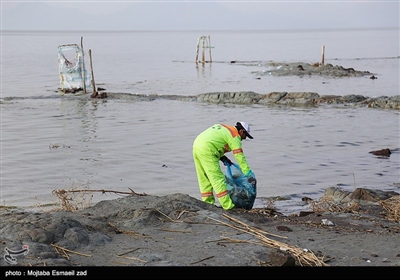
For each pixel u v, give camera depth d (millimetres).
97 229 8375
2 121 27578
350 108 31672
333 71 52562
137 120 27984
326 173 17109
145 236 8258
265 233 8531
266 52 95875
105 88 42250
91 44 147375
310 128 25406
